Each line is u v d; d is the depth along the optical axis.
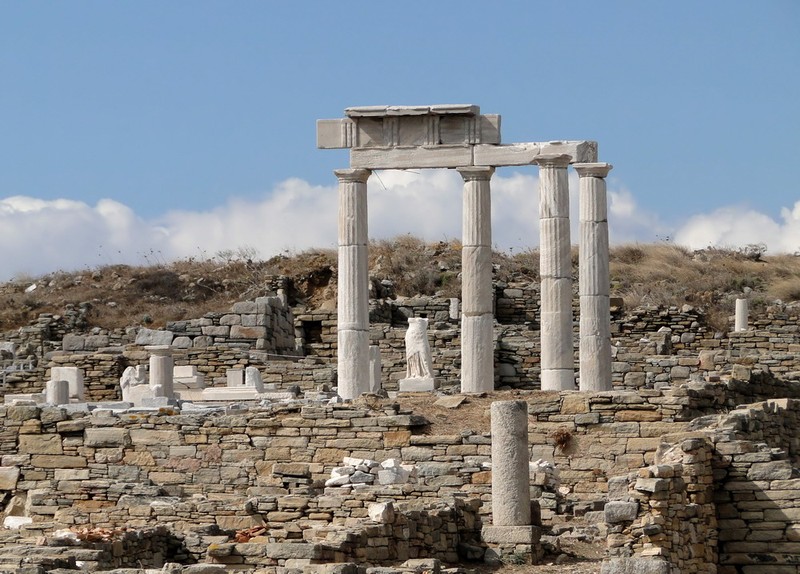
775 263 161.75
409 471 80.25
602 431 84.69
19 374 125.00
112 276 157.38
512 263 154.62
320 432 85.75
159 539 69.25
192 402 102.75
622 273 158.88
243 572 60.81
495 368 124.38
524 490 71.50
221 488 86.44
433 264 153.12
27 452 89.19
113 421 88.62
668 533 63.09
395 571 60.22
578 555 69.69
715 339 130.25
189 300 152.00
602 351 100.25
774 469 67.94
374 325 129.38
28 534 71.19
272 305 133.00
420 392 96.38
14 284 157.88
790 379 105.81
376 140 100.62
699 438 68.62
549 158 99.69
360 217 100.62
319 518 74.56
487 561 69.12
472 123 100.19
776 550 67.44
